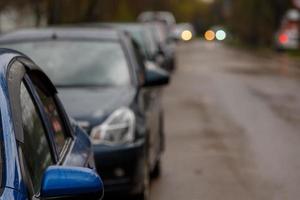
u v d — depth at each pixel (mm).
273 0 116875
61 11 66750
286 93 45188
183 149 25406
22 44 19250
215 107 37938
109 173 15875
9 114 7668
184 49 121625
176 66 73250
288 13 105438
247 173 21594
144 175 16750
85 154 10523
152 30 43938
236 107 37875
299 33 100125
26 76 9227
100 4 77250
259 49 117562
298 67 72688
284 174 21469
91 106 16609
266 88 48594
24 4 64812
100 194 7766
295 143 26750
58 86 18016
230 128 30344
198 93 45625
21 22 68125
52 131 9633
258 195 18984
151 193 19109
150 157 18344
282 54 98438
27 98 8961
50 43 19328
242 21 136000
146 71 19109
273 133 29031
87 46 19375
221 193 19219
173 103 39969
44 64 18656
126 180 15992
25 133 8203
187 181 20562
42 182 7508
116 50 19375
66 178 7551
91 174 7691
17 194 6965
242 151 25047
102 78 18484
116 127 16234
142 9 111312
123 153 15969
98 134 16016
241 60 86438
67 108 16422
